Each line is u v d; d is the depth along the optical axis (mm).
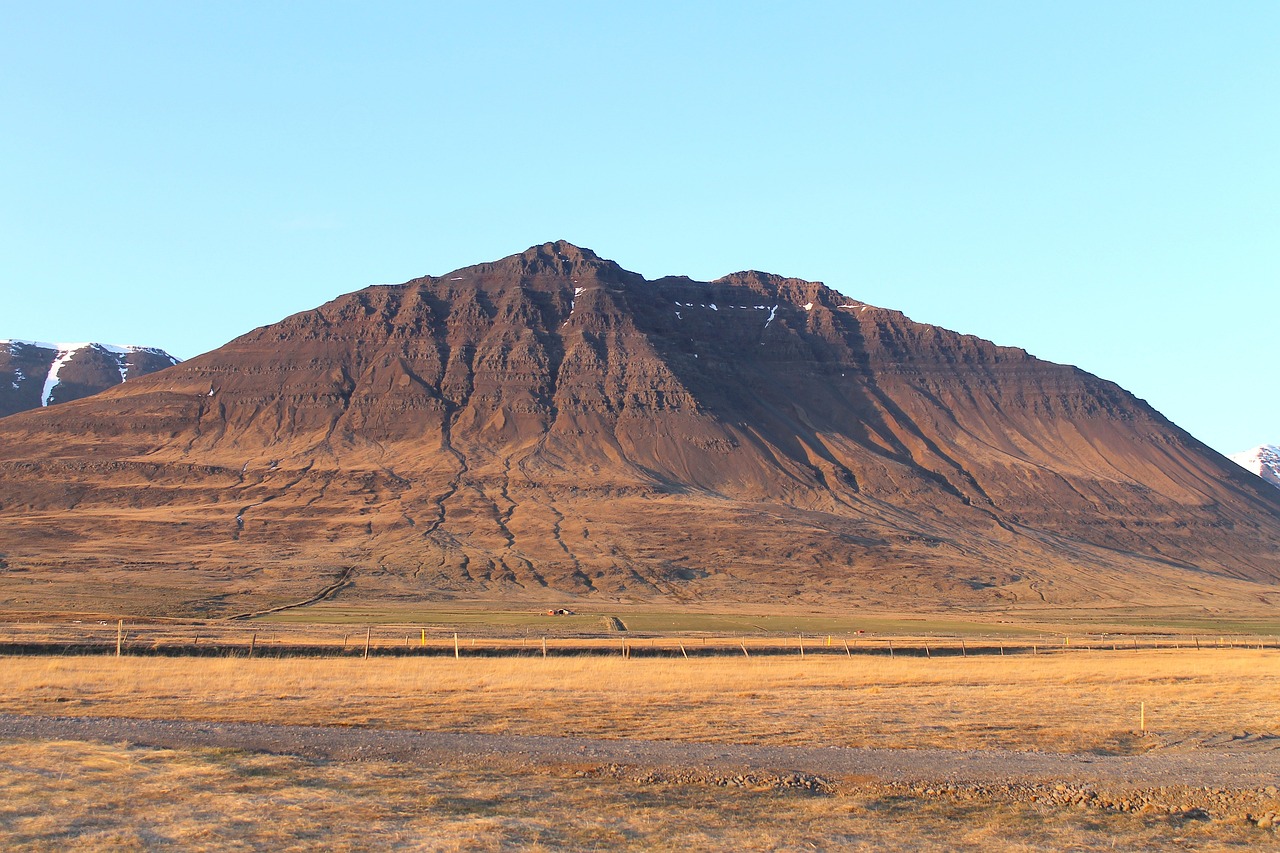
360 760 30188
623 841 23250
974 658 78750
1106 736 37312
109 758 29000
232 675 49625
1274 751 35250
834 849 23375
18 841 21531
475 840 22641
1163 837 25359
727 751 32781
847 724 38062
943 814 26594
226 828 22906
